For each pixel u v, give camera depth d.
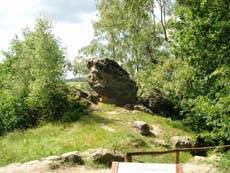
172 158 22.17
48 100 29.16
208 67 12.37
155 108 33.12
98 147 21.97
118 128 25.62
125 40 44.16
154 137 25.64
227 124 10.70
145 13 39.34
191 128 29.28
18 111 28.92
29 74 30.75
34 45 31.27
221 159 12.11
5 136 25.88
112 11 44.41
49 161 18.44
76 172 17.72
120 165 7.44
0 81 33.34
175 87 30.48
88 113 28.59
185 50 13.19
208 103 11.22
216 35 11.56
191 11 12.31
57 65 29.91
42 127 26.75
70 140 23.19
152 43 40.53
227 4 11.57
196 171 17.69
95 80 31.84
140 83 34.50
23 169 17.69
